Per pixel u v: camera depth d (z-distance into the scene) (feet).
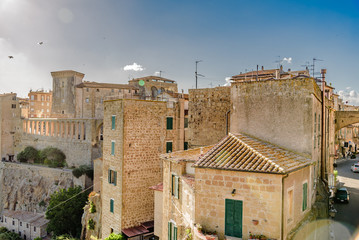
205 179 53.67
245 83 71.72
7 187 248.93
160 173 116.37
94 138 208.95
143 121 112.78
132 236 101.91
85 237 142.00
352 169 193.77
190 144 102.73
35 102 396.16
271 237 48.08
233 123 73.10
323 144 85.97
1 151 289.53
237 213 50.98
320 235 67.26
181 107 123.95
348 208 113.39
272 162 50.93
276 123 67.21
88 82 311.88
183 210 65.67
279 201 47.88
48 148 240.12
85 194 180.24
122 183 107.14
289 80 66.23
